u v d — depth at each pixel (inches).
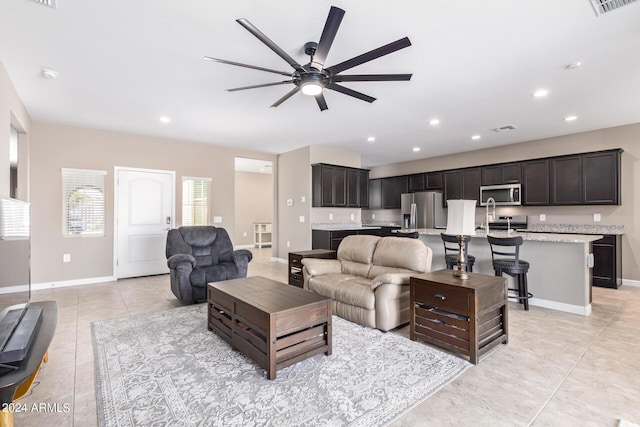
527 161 222.1
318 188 244.8
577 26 88.8
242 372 86.7
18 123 146.8
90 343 105.3
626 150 188.1
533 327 120.3
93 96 141.2
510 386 79.5
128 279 205.5
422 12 82.7
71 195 188.7
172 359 94.1
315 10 82.3
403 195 297.6
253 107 156.7
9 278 70.4
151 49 101.8
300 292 106.4
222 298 108.1
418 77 122.3
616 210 192.4
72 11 82.0
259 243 392.5
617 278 182.4
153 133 208.4
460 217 108.1
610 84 129.0
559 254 142.4
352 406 71.2
